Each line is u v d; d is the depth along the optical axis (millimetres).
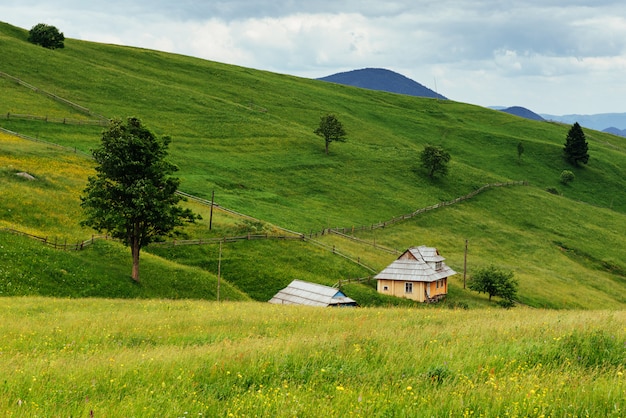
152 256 63531
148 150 54156
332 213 104562
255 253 74500
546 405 11055
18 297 39625
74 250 57406
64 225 64688
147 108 142000
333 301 57188
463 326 21219
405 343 17109
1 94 123688
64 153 95000
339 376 13789
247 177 113000
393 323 24250
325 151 139375
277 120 159625
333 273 75688
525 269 95188
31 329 23750
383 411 10977
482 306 74375
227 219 83500
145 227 55188
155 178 55312
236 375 13742
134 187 52625
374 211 110688
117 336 22312
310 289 60250
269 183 113000
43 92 132125
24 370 14414
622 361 14797
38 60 150500
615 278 102062
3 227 55656
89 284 49438
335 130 139000
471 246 102938
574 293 87000
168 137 56344
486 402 11383
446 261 92375
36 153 90250
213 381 13570
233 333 22734
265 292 65625
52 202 69562
